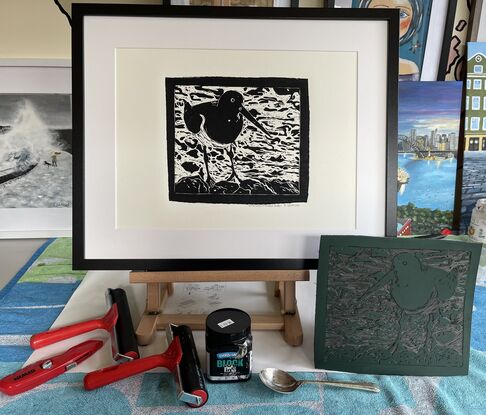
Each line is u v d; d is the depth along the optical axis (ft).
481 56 2.65
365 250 1.53
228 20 1.70
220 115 1.70
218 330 1.41
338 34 1.72
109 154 1.68
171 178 1.70
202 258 1.70
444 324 1.52
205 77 1.70
